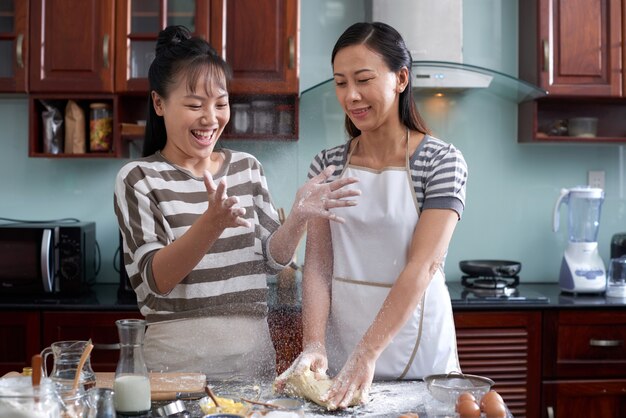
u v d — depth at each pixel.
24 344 2.86
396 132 1.81
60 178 3.39
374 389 1.64
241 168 1.90
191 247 1.60
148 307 1.78
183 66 1.74
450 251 3.48
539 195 3.50
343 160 1.90
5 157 3.38
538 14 3.18
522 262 3.50
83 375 1.45
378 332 1.60
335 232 1.82
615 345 2.97
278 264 1.82
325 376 1.60
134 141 3.33
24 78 3.05
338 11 3.39
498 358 2.94
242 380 1.67
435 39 3.06
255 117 3.02
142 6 3.06
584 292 3.16
